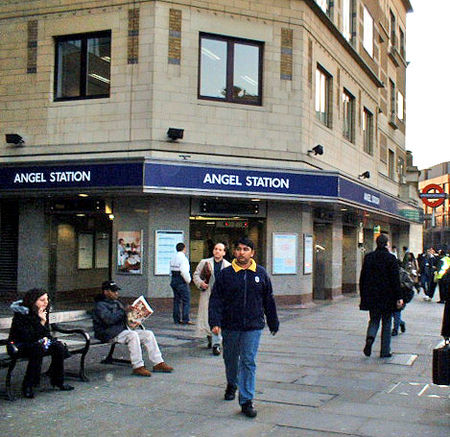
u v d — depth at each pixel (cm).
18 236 1608
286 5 1611
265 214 1602
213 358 902
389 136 2923
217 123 1521
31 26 1581
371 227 2592
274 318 638
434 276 1895
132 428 560
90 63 1546
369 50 2436
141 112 1467
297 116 1608
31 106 1570
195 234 1598
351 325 1272
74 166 1443
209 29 1523
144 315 823
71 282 1670
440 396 674
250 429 554
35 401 657
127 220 1490
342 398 665
